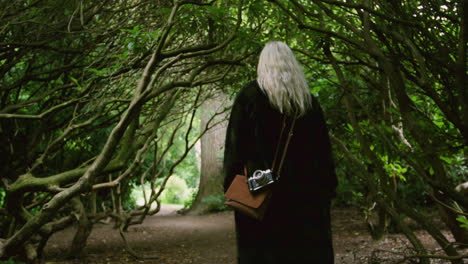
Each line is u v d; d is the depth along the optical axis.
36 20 4.47
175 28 4.10
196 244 6.75
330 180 2.52
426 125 2.85
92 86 4.67
